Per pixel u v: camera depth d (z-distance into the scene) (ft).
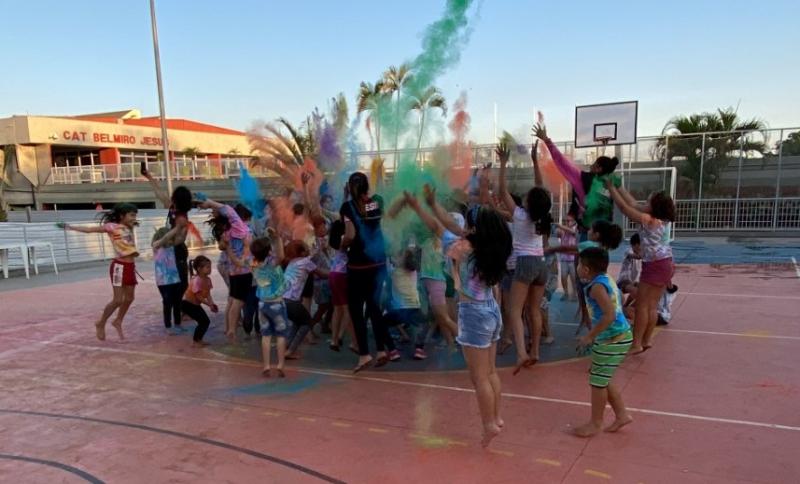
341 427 13.29
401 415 13.91
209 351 20.36
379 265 16.69
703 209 59.67
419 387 15.92
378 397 15.20
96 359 19.67
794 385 15.16
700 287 30.58
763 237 57.72
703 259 43.09
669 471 10.72
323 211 20.48
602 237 16.56
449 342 18.80
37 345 21.71
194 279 20.89
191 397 15.65
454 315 19.48
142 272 42.27
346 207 15.99
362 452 11.93
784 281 32.04
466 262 11.91
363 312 16.99
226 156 127.54
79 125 114.11
